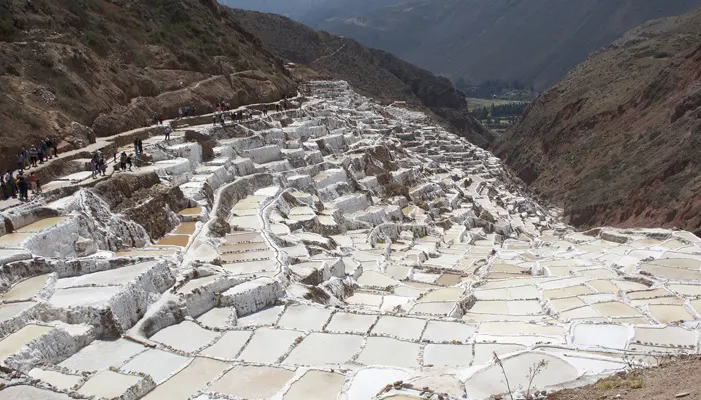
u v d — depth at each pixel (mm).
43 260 29172
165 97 69000
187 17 91750
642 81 133375
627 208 85375
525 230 78438
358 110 121875
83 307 26203
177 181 46750
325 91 133375
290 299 32688
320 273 37750
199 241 38844
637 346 27562
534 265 47281
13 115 43719
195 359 25281
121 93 61188
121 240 36344
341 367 24594
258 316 31094
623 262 46906
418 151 108750
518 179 133875
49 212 33750
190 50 82688
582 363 23172
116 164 42938
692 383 18609
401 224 61750
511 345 26812
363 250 49406
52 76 52594
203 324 29094
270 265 36250
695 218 68812
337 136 77500
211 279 32500
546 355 23891
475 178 103062
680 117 100250
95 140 50312
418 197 74750
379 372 23562
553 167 134000
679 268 42875
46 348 23875
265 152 62156
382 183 71438
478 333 29516
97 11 73188
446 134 137625
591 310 34688
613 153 112062
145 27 79688
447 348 26797
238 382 23375
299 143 68750
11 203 33719
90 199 36375
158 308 28828
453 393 20906
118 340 26266
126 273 30016
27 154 40188
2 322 24109
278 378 23672
